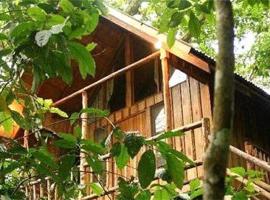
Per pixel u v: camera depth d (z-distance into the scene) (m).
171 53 8.32
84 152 2.70
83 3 2.67
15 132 9.59
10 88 3.03
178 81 10.09
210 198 1.59
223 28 1.75
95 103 11.97
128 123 10.92
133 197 3.06
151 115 10.50
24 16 2.92
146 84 10.90
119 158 2.73
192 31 3.37
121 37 11.53
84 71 2.78
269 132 11.16
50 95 11.73
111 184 9.05
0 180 2.89
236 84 8.61
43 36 2.41
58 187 2.98
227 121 1.64
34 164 2.71
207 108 9.30
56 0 2.75
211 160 1.62
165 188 3.15
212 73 8.53
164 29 3.38
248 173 3.66
